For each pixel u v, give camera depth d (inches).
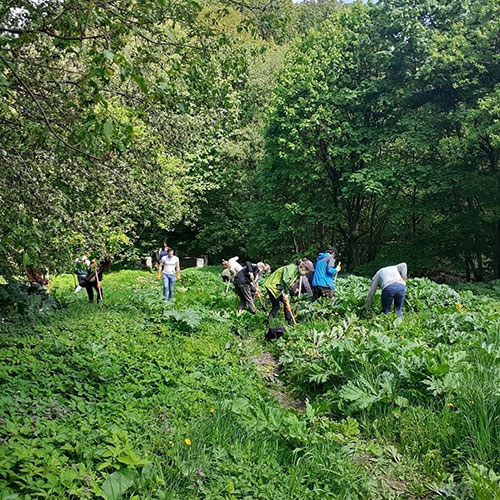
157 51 175.9
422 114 834.8
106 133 135.0
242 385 251.8
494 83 768.9
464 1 809.5
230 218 1318.9
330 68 907.4
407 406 223.1
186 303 549.3
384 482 173.9
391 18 817.5
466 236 862.5
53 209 260.7
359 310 446.3
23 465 127.1
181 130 366.9
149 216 667.4
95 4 153.6
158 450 163.0
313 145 914.1
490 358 253.8
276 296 435.5
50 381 202.2
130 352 279.0
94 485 126.1
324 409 221.1
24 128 205.5
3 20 167.6
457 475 177.8
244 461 163.5
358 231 1079.0
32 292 378.9
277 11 202.5
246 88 1254.9
